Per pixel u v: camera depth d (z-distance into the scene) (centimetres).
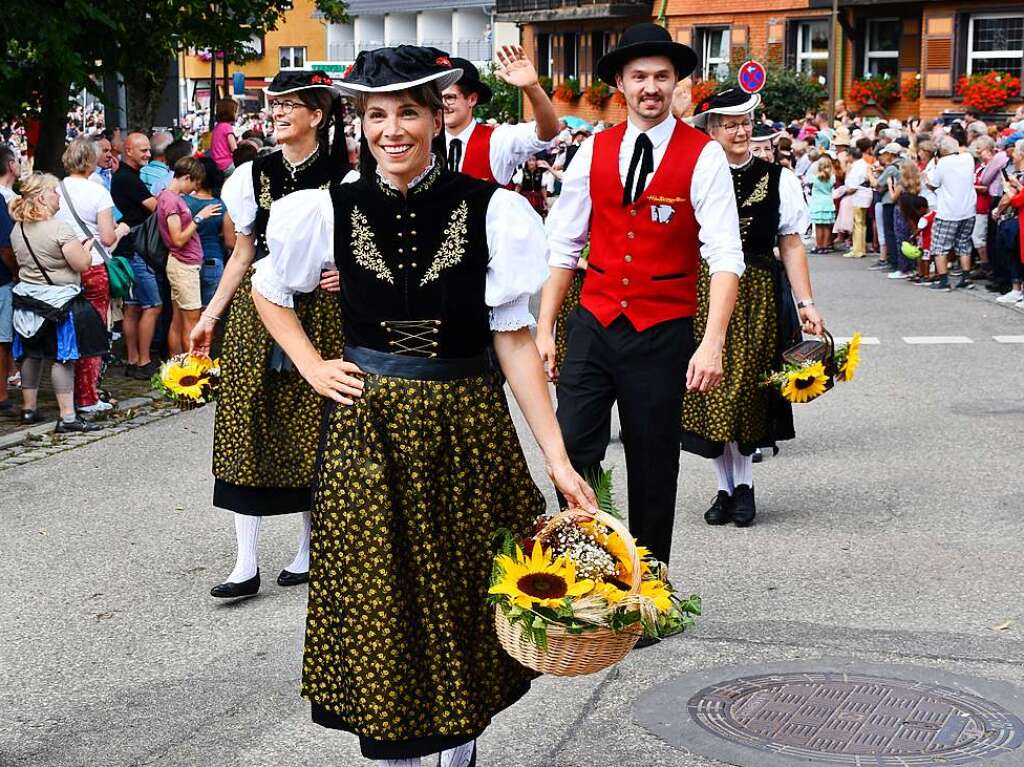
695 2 3747
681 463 859
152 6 1376
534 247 359
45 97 1366
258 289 374
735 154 682
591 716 476
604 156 540
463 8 6238
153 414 1051
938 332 1403
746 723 466
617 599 340
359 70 354
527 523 373
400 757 362
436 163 362
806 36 3547
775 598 597
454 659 362
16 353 998
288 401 598
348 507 359
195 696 506
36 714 494
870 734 456
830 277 1919
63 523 749
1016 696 487
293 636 568
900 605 586
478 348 367
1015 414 995
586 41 4338
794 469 839
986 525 709
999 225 1616
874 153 2228
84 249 980
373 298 361
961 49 3197
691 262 541
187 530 732
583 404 543
